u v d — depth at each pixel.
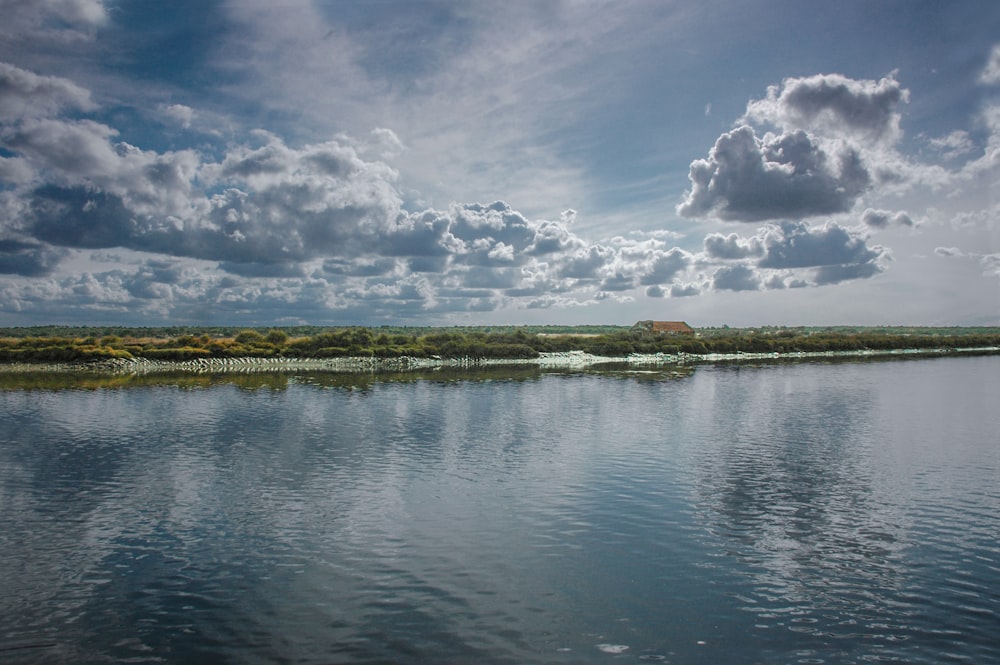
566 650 17.53
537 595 20.92
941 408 65.81
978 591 21.47
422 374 112.94
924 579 22.44
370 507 30.30
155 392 79.44
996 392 81.44
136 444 45.25
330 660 16.98
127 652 17.42
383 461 39.97
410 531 26.98
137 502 31.12
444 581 22.02
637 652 17.47
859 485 34.50
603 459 40.62
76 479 35.44
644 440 47.22
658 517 28.92
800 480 35.47
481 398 74.38
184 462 39.66
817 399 74.12
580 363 150.75
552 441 46.72
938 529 27.58
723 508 30.31
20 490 33.28
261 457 41.09
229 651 17.44
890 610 20.11
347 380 98.88
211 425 53.75
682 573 22.81
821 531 27.22
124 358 124.00
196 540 26.00
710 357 173.88
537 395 77.75
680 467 38.47
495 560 23.89
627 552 24.73
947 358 168.50
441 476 36.12
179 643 17.89
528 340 177.75
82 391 80.31
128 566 23.33
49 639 18.14
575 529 27.28
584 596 20.86
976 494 32.84
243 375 107.88
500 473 36.84
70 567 23.23
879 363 147.25
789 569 23.22
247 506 30.48
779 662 17.08
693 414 61.22
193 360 130.00
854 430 52.09
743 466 38.75
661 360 162.62
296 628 18.72
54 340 139.62
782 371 121.19
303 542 25.73
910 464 39.47
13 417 58.03
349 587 21.52
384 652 17.38
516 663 16.86
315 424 54.31
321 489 33.41
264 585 21.70
